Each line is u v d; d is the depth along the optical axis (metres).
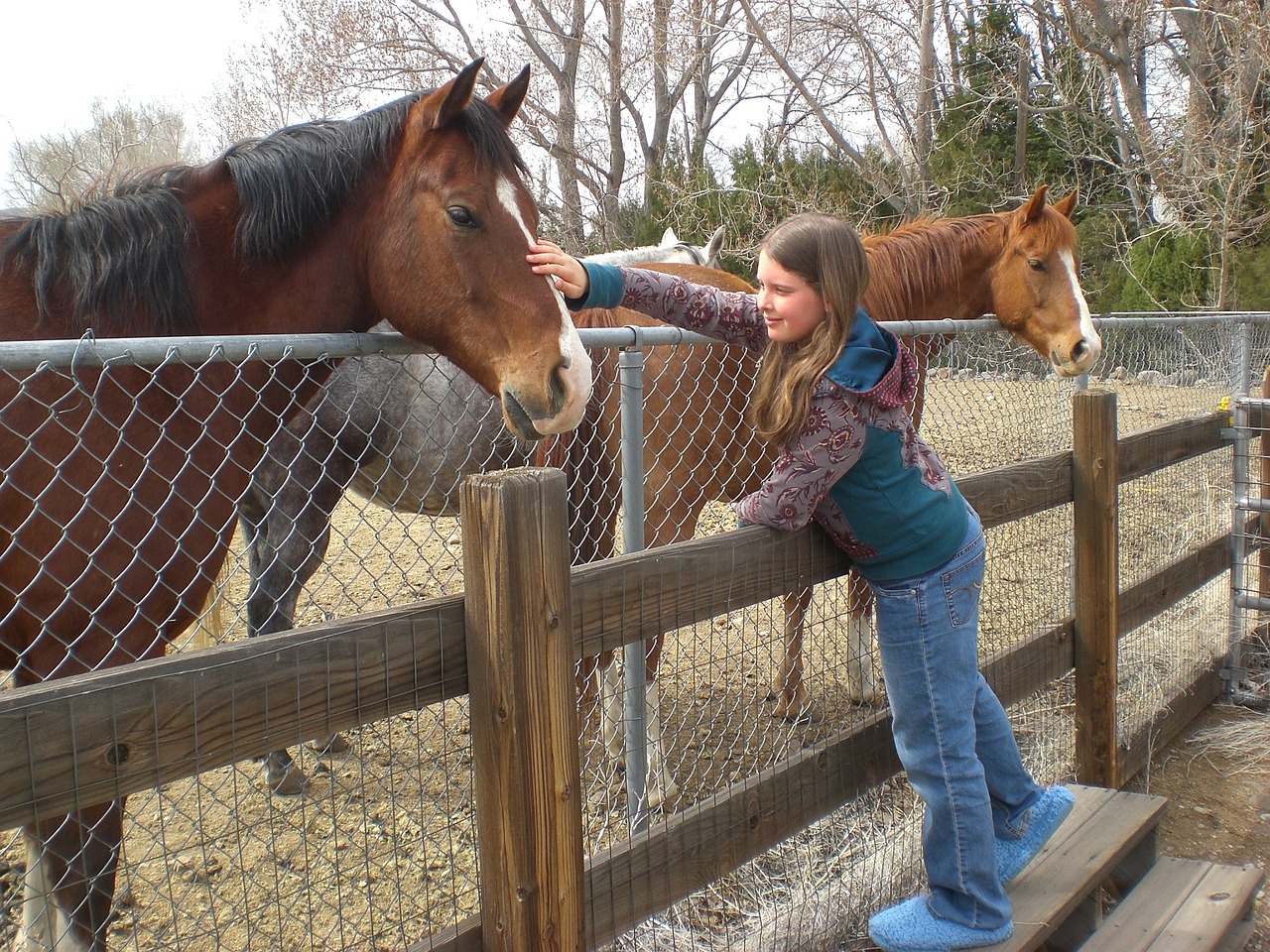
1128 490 4.41
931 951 1.96
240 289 2.04
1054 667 2.79
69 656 1.70
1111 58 13.73
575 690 1.40
